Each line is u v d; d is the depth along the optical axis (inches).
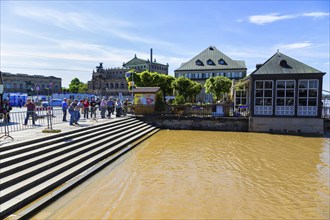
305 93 796.0
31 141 357.7
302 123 796.0
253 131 835.4
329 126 837.2
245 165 429.4
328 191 315.3
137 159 459.5
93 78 3567.9
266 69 837.2
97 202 269.0
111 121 689.0
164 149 552.1
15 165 284.7
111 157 442.0
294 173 386.9
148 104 962.7
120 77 3516.2
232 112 947.3
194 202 277.6
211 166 421.4
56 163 332.2
